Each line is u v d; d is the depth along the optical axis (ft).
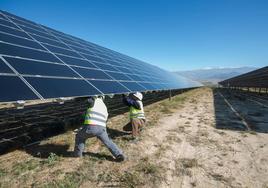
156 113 48.55
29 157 21.26
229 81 278.87
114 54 74.08
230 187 16.88
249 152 24.58
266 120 44.11
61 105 58.90
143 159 21.33
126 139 27.50
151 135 29.96
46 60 27.35
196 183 17.29
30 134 29.94
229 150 25.04
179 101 75.77
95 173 18.15
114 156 20.65
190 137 29.89
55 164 19.54
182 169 19.63
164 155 22.85
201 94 126.52
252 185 17.25
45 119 39.22
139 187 16.29
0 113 46.11
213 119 43.62
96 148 23.93
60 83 23.04
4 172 17.78
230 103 75.87
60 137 27.81
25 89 18.03
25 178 16.96
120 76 41.93
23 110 50.06
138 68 68.64
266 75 95.14
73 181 16.63
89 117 19.76
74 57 36.65
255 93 154.61
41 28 46.57
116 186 16.30
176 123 38.78
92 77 31.24
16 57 22.81
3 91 16.08
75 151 20.88
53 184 16.11
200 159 22.16
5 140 26.48
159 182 17.12
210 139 29.14
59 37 47.70
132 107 27.68
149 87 46.91
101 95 25.02
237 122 41.16
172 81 88.69
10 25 33.68
